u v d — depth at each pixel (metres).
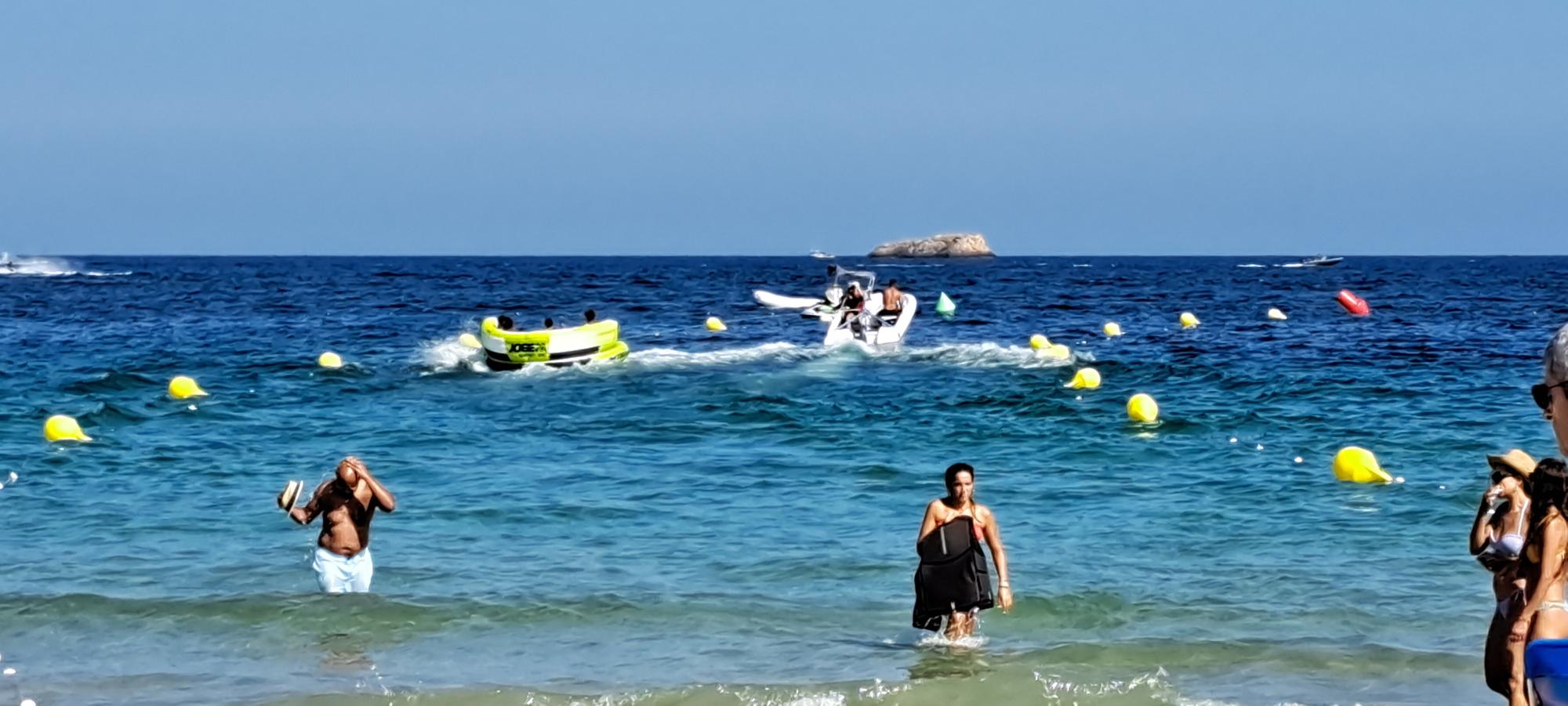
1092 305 50.75
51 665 8.12
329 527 9.45
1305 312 44.72
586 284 77.69
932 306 50.38
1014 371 23.72
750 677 7.93
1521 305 49.41
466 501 12.87
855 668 8.08
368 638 8.66
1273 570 10.27
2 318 40.41
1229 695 7.59
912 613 9.24
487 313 45.50
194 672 8.00
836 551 10.89
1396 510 12.35
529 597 9.55
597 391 21.39
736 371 23.73
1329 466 14.64
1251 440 16.44
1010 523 11.96
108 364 25.55
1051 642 8.60
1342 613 9.15
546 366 23.98
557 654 8.37
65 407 19.34
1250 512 12.37
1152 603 9.43
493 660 8.26
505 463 15.05
